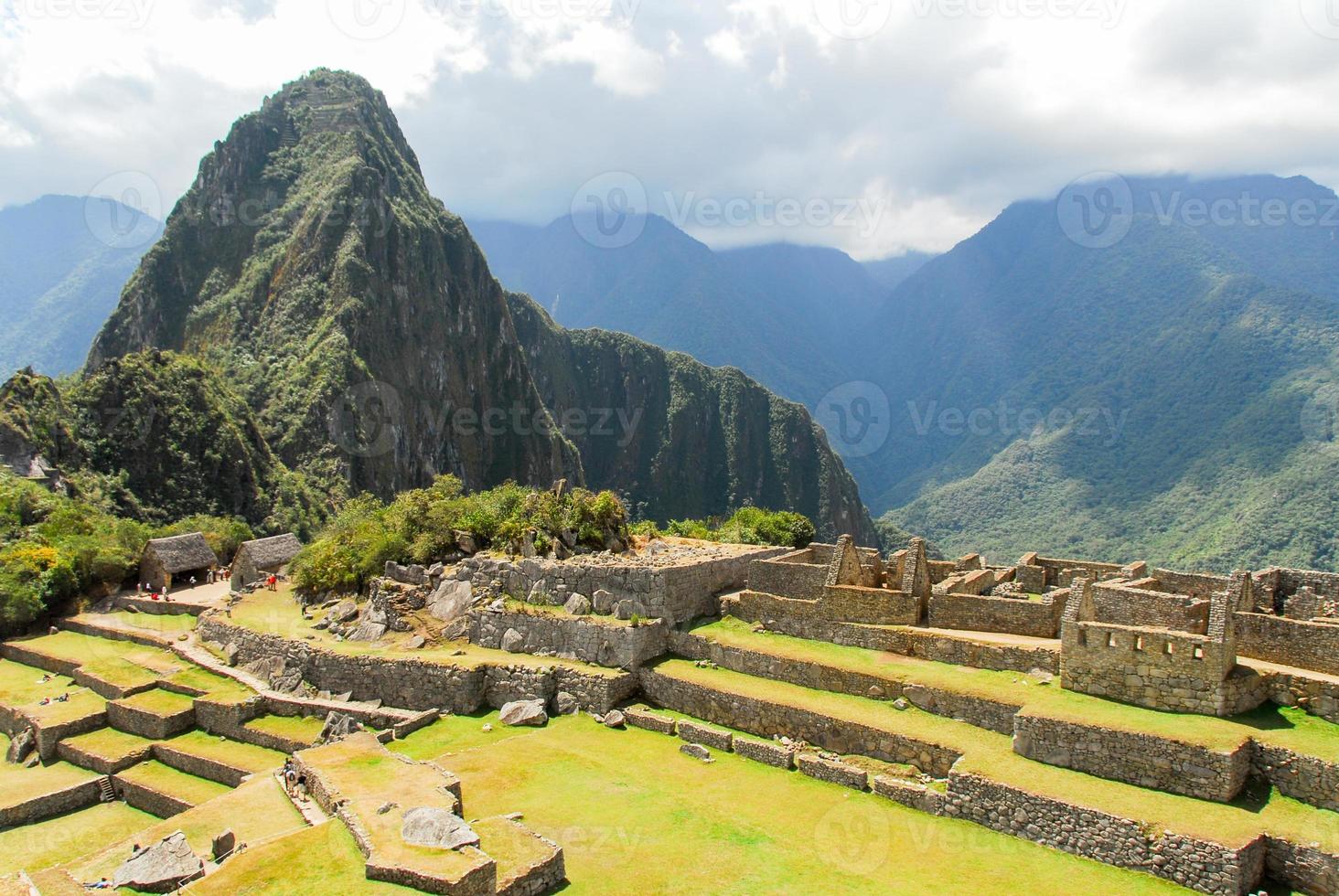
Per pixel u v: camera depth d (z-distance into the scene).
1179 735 20.80
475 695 31.38
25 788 29.66
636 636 30.86
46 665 42.03
